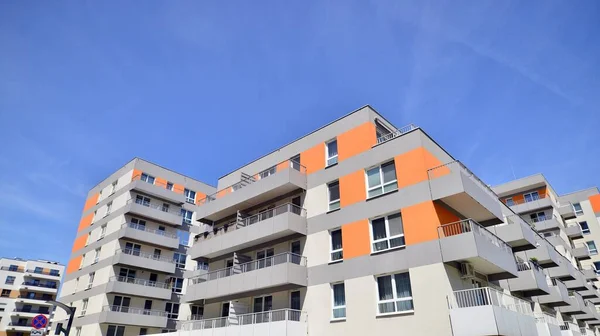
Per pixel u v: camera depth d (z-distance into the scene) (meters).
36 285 80.50
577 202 48.56
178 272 39.44
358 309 16.48
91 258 39.12
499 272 17.06
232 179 27.70
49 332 38.75
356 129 20.56
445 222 16.23
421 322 14.44
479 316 12.76
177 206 42.25
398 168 17.83
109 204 41.34
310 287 18.64
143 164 41.28
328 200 20.34
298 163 22.81
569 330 22.81
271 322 17.33
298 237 20.23
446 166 18.33
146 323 34.00
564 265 28.72
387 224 17.34
